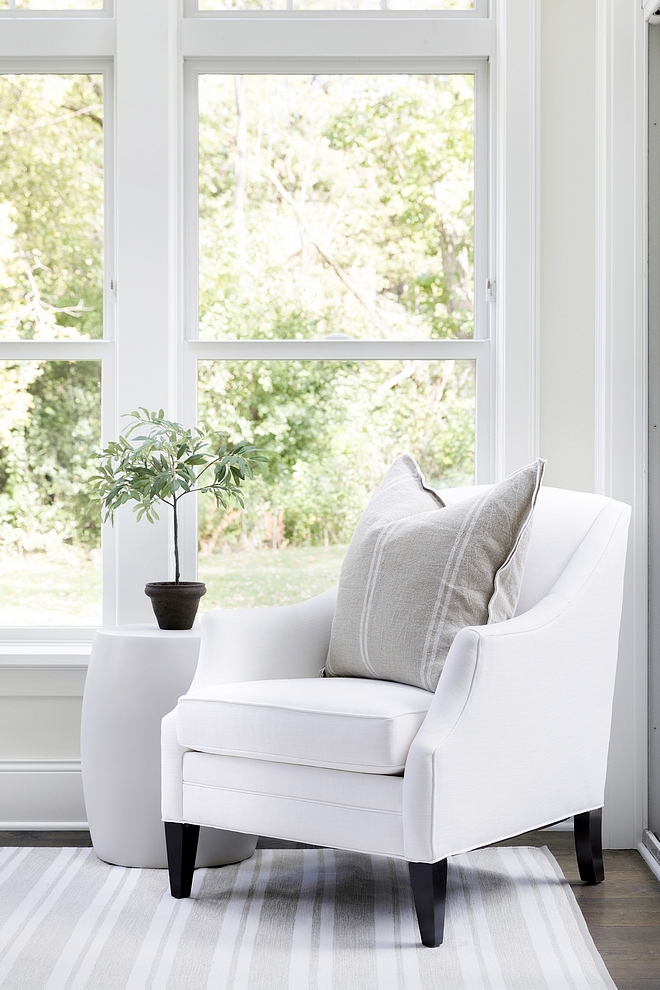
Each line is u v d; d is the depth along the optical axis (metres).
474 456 2.84
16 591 2.83
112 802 2.24
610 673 2.12
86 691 2.32
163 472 2.39
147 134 2.74
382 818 1.73
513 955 1.75
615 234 2.58
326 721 1.78
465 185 2.88
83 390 2.83
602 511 2.18
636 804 2.51
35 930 1.87
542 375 2.71
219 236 2.87
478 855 2.37
